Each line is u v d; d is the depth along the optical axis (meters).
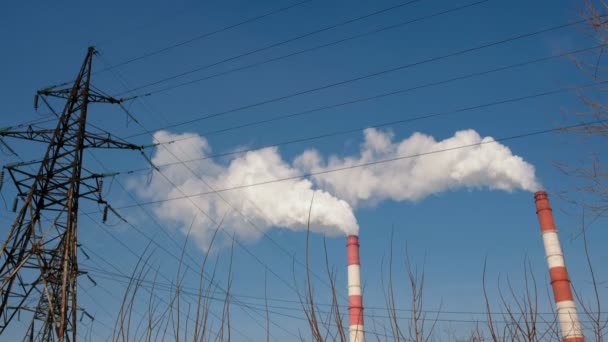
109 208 28.69
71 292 26.06
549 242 48.78
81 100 30.86
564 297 45.97
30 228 26.94
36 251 26.30
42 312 26.47
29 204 27.41
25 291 25.75
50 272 26.42
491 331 7.35
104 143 29.86
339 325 7.31
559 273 47.06
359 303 52.81
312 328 7.24
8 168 27.67
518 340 7.23
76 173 28.80
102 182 28.70
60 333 23.39
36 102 30.86
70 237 27.14
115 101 31.25
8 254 26.11
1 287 25.14
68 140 29.66
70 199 27.88
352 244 56.72
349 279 54.81
